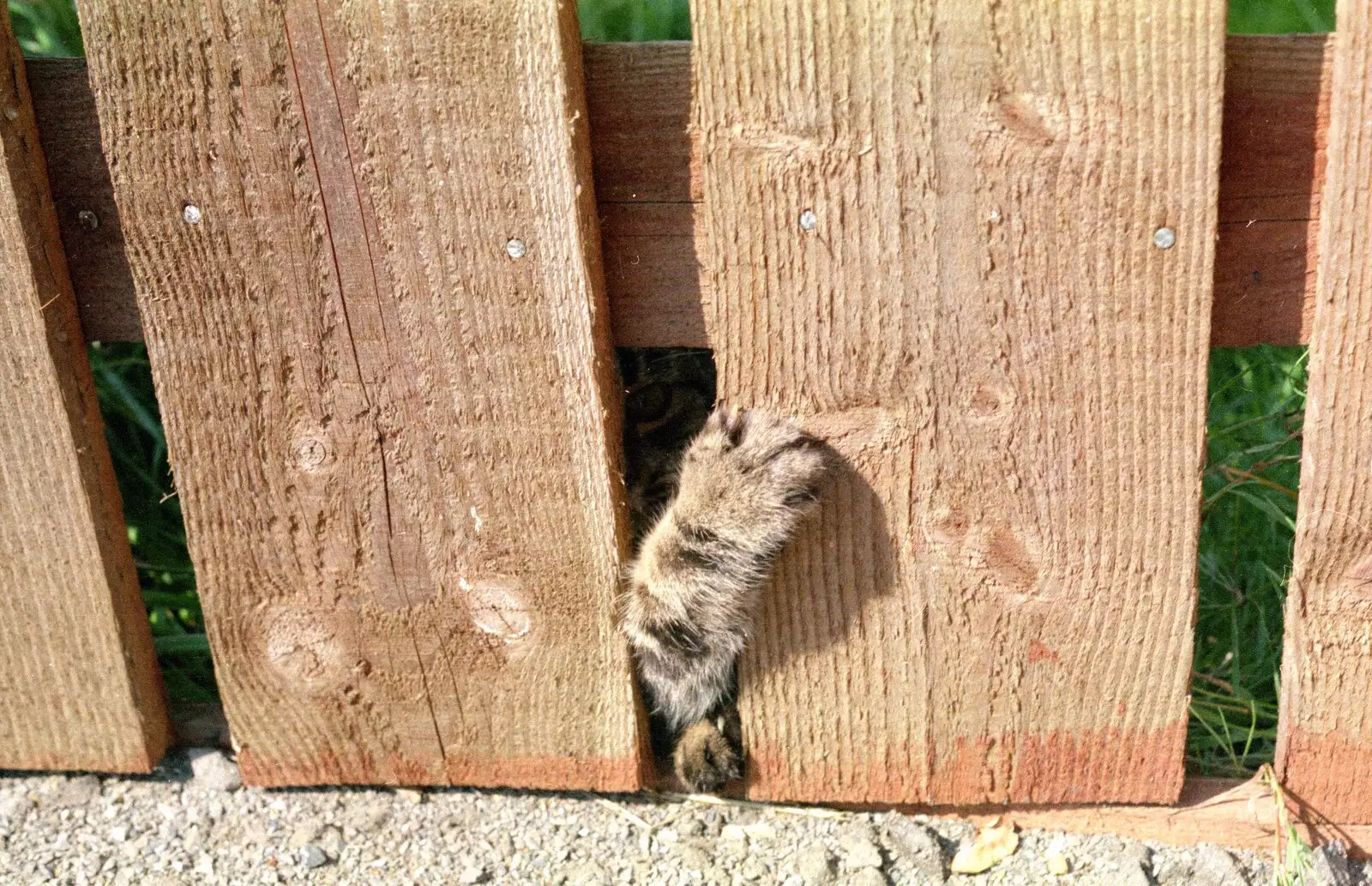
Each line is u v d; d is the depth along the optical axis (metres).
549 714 0.53
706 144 0.44
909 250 0.44
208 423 0.49
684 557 0.49
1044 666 0.50
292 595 0.52
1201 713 0.56
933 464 0.47
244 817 0.55
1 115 0.46
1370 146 0.42
